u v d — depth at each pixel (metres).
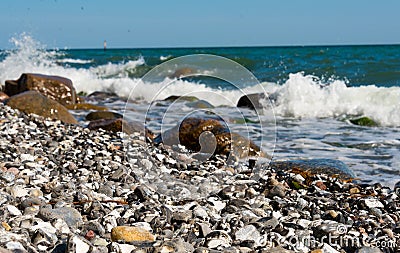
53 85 9.48
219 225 5.05
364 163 6.54
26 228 4.81
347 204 5.54
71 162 5.99
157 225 5.04
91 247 4.29
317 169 6.18
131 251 4.46
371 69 14.70
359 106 8.97
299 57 19.92
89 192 5.39
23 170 5.69
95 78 14.34
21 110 7.86
